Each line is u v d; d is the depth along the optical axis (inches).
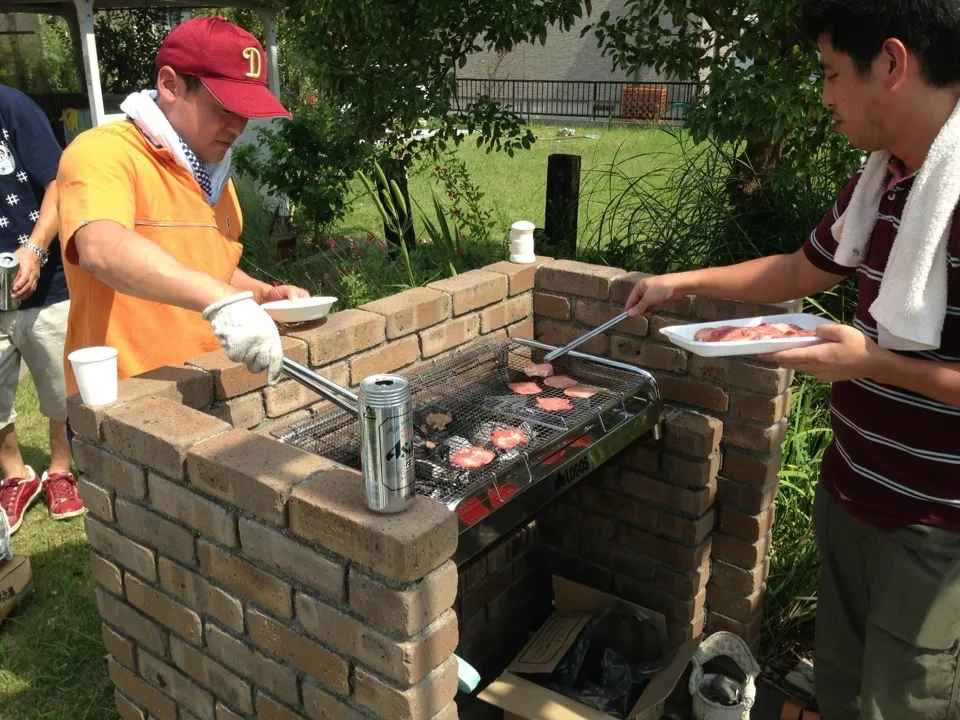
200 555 69.8
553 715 94.4
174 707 81.5
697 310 99.2
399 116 232.8
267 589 65.2
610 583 116.6
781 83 165.5
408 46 224.7
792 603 116.3
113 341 89.2
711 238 190.1
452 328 108.1
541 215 335.3
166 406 74.6
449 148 525.0
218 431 70.0
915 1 57.7
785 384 97.5
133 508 75.0
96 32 333.7
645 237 209.8
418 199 381.4
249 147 291.3
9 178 130.6
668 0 187.2
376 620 57.9
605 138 564.4
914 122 62.6
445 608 59.3
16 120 129.3
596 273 110.0
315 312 93.0
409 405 54.9
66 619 119.3
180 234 89.6
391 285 210.7
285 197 318.7
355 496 59.1
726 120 171.0
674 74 213.5
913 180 65.6
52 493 147.0
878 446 73.0
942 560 71.3
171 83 85.9
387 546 54.2
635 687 101.7
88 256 74.7
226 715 75.7
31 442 173.5
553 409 91.0
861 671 85.0
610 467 109.7
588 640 105.8
